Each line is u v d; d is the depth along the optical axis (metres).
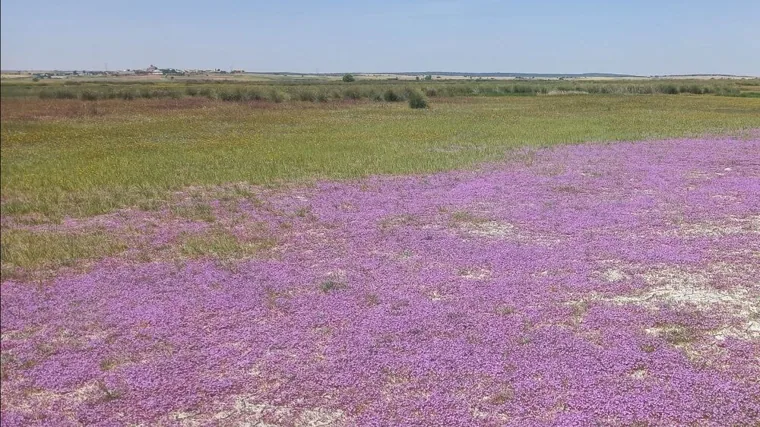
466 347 6.92
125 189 17.03
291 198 15.77
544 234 11.88
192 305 8.41
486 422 5.43
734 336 7.27
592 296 8.61
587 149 24.67
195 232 12.40
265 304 8.44
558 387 6.01
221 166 20.48
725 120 37.50
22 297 8.77
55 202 15.30
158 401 5.95
